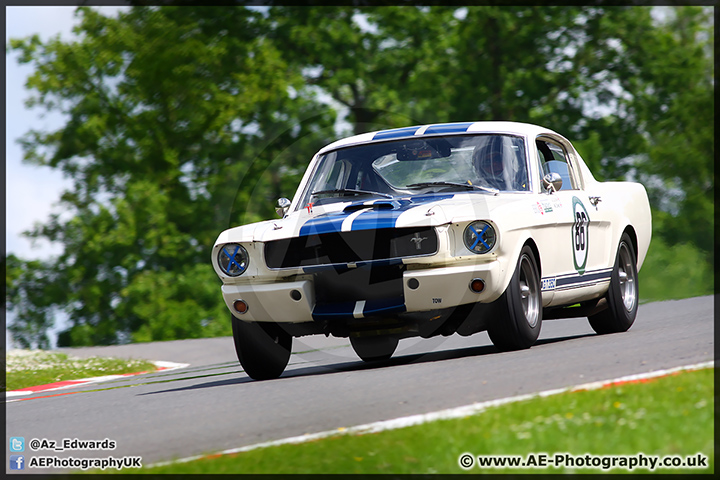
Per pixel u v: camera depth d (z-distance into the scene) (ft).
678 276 340.80
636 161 377.71
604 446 43.21
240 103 350.64
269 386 79.46
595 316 103.71
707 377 55.62
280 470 44.60
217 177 350.43
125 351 194.70
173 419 65.82
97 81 365.20
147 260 350.23
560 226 89.35
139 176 356.79
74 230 354.13
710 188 370.73
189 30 362.12
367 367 91.50
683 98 375.25
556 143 100.42
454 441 46.37
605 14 376.27
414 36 396.16
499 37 375.04
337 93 391.86
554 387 59.36
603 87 379.55
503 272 79.41
